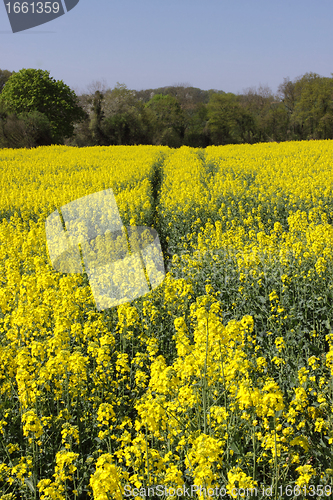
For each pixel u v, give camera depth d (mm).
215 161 29156
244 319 4594
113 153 38625
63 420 4008
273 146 41688
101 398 4285
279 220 13117
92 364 5137
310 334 5758
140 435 3268
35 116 58219
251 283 6797
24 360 3934
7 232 10727
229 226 12297
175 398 3699
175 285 6359
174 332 6008
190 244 10984
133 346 5379
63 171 26188
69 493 3531
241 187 16875
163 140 83500
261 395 3035
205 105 93438
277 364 4961
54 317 5707
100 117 72938
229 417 3604
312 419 3789
